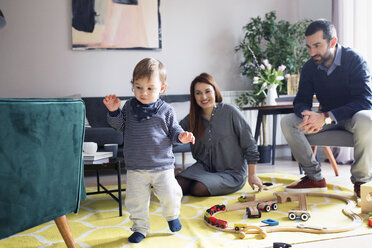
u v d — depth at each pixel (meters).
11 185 1.04
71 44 3.80
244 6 4.34
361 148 2.03
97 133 3.21
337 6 3.79
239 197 2.09
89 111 3.64
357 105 2.09
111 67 3.90
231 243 1.41
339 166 3.43
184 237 1.52
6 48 3.65
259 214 1.76
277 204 2.00
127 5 3.90
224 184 2.24
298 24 4.09
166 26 4.07
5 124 1.00
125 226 1.73
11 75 3.67
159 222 1.77
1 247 1.48
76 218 1.89
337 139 2.24
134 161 1.50
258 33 4.07
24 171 1.07
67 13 3.78
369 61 3.43
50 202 1.19
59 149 1.20
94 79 3.87
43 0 3.71
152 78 1.49
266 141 3.99
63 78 3.79
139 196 1.51
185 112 3.98
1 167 1.01
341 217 1.74
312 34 2.18
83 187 1.44
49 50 3.75
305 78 2.40
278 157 4.29
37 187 1.12
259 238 1.46
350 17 3.66
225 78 4.29
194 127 2.33
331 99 2.31
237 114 2.29
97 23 3.82
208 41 4.22
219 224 1.61
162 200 1.53
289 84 3.64
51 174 1.18
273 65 4.06
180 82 4.13
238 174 2.32
